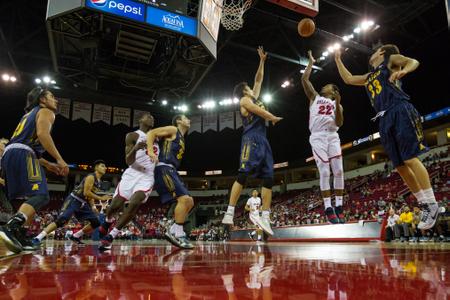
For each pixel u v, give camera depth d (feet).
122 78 58.70
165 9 37.09
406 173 11.64
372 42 71.26
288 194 124.98
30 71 79.25
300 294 2.98
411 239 41.73
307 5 26.96
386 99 11.90
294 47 71.87
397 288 3.21
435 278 3.86
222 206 134.31
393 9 61.16
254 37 76.84
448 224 42.52
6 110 104.06
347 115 103.76
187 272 4.81
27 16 67.36
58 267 5.75
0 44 69.77
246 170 16.81
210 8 40.01
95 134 121.49
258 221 17.67
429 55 80.23
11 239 10.32
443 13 66.54
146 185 15.19
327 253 9.28
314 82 94.17
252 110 17.08
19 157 11.00
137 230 94.58
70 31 41.86
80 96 85.51
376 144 99.50
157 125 108.99
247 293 3.06
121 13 35.19
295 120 115.44
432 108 87.45
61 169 11.64
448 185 64.08
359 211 71.61
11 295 2.99
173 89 58.90
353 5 62.23
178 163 16.03
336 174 19.53
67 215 23.39
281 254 9.02
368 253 9.13
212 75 90.43
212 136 137.08
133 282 3.82
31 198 10.88
